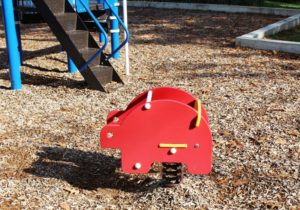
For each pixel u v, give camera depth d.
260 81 8.09
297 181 4.94
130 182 5.07
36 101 7.41
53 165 5.41
